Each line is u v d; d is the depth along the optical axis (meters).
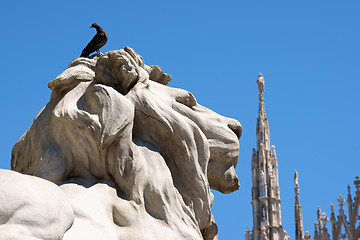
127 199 11.03
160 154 11.65
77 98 11.73
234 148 12.37
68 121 11.36
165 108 11.90
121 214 10.78
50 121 11.62
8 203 9.34
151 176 11.23
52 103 11.88
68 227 9.93
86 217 10.40
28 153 12.03
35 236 9.36
